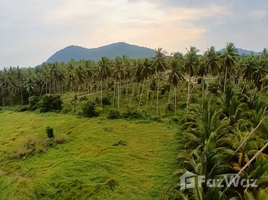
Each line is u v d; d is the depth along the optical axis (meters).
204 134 28.50
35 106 78.69
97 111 63.47
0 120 69.12
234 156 23.73
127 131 48.16
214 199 15.95
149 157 35.38
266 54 58.53
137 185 28.03
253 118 32.25
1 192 30.62
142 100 74.81
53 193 28.17
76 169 33.06
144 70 59.91
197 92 69.25
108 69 65.06
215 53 49.94
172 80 52.22
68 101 84.00
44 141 45.38
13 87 89.19
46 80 95.56
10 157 40.44
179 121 51.88
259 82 46.72
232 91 46.66
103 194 26.94
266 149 25.75
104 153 38.25
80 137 46.91
